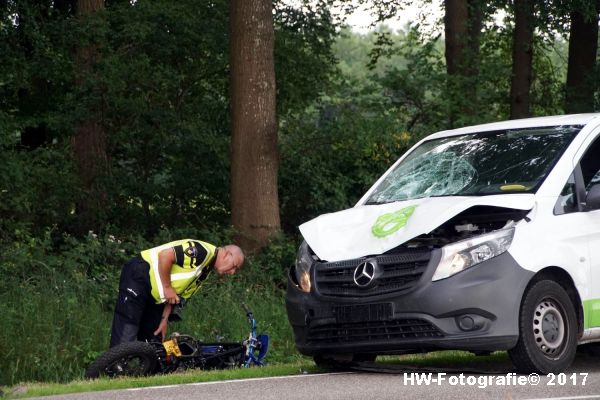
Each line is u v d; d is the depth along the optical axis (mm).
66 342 22844
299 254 17531
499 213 16734
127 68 39562
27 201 35906
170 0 42250
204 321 25719
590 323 17078
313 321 16734
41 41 40281
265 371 17578
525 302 16156
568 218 17031
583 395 13922
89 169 39562
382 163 42312
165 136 40562
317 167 41781
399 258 16172
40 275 27250
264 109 34125
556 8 49062
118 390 15094
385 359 20188
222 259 20234
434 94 41562
